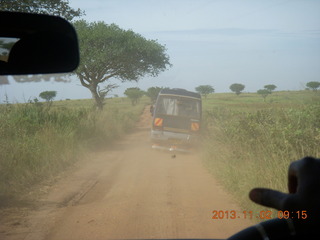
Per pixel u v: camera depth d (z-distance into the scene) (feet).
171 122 53.72
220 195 24.31
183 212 19.94
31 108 49.19
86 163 37.47
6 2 42.47
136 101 230.68
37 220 18.62
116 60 100.63
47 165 31.89
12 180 26.21
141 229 17.03
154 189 26.23
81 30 99.45
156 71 112.37
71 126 48.11
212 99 278.05
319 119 32.40
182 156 47.52
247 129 36.55
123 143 58.95
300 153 24.76
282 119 34.55
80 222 18.24
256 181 22.63
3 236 16.20
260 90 272.72
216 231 16.78
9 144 31.37
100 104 100.99
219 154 37.22
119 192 25.26
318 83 94.84
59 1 50.03
